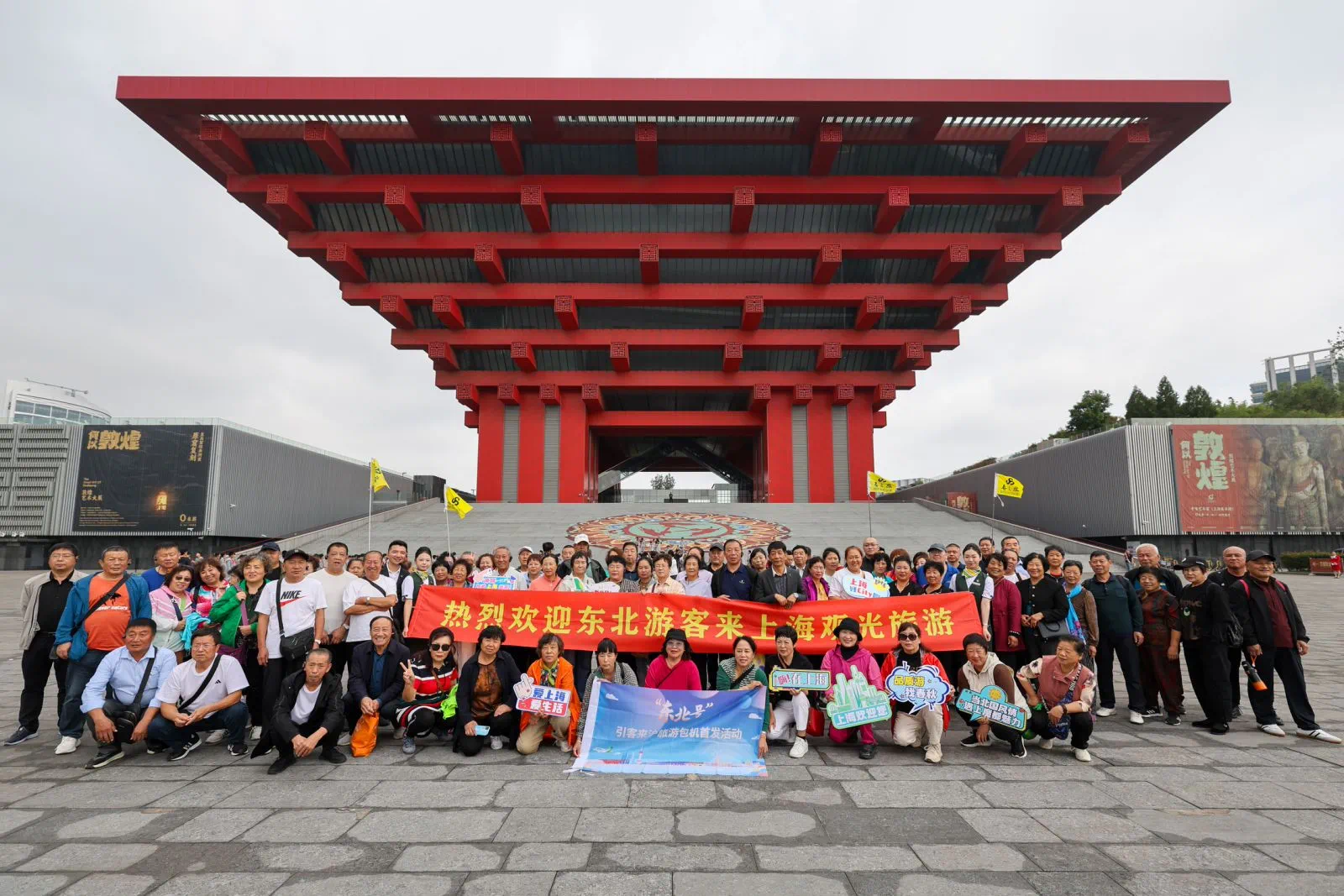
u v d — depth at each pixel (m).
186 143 31.39
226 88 27.97
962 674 7.01
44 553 37.44
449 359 39.59
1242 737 7.25
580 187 33.75
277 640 6.88
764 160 33.91
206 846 4.46
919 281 38.69
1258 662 7.44
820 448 41.47
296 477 42.78
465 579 9.93
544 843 4.48
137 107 28.52
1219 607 7.46
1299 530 31.84
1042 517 38.91
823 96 28.97
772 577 8.52
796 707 6.85
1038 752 6.73
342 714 6.46
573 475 40.75
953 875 4.04
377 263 37.91
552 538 27.16
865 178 33.78
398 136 32.06
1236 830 4.70
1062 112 29.41
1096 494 34.44
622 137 32.16
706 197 34.38
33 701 7.09
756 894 3.79
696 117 30.44
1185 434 32.56
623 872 4.07
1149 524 32.09
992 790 5.54
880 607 8.03
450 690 6.98
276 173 33.59
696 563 9.09
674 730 6.52
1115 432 33.34
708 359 41.62
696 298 38.16
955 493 47.97
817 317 40.16
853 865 4.17
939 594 8.25
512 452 41.47
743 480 58.72
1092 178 33.50
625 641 8.09
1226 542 32.16
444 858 4.26
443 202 34.94
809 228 36.81
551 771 6.09
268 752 6.67
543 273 38.31
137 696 6.57
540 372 40.88
